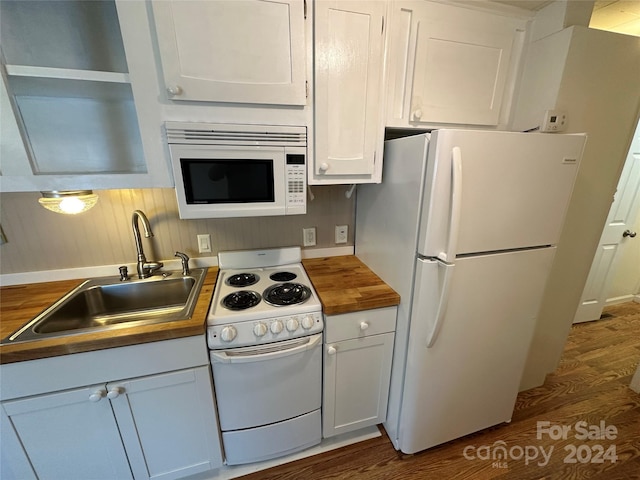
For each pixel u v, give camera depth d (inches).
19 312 44.6
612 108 54.8
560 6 48.2
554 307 67.2
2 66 34.6
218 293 52.4
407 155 45.4
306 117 45.5
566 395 72.2
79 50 45.5
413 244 45.6
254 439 51.5
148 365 41.4
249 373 46.8
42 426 40.0
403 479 53.6
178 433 46.8
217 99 40.7
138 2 35.8
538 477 53.5
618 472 54.1
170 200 58.0
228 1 37.6
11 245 52.3
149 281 56.5
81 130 48.0
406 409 53.1
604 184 60.0
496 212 43.8
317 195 66.4
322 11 41.3
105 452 44.2
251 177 45.8
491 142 40.0
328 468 55.4
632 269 113.5
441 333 48.1
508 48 52.8
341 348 50.8
